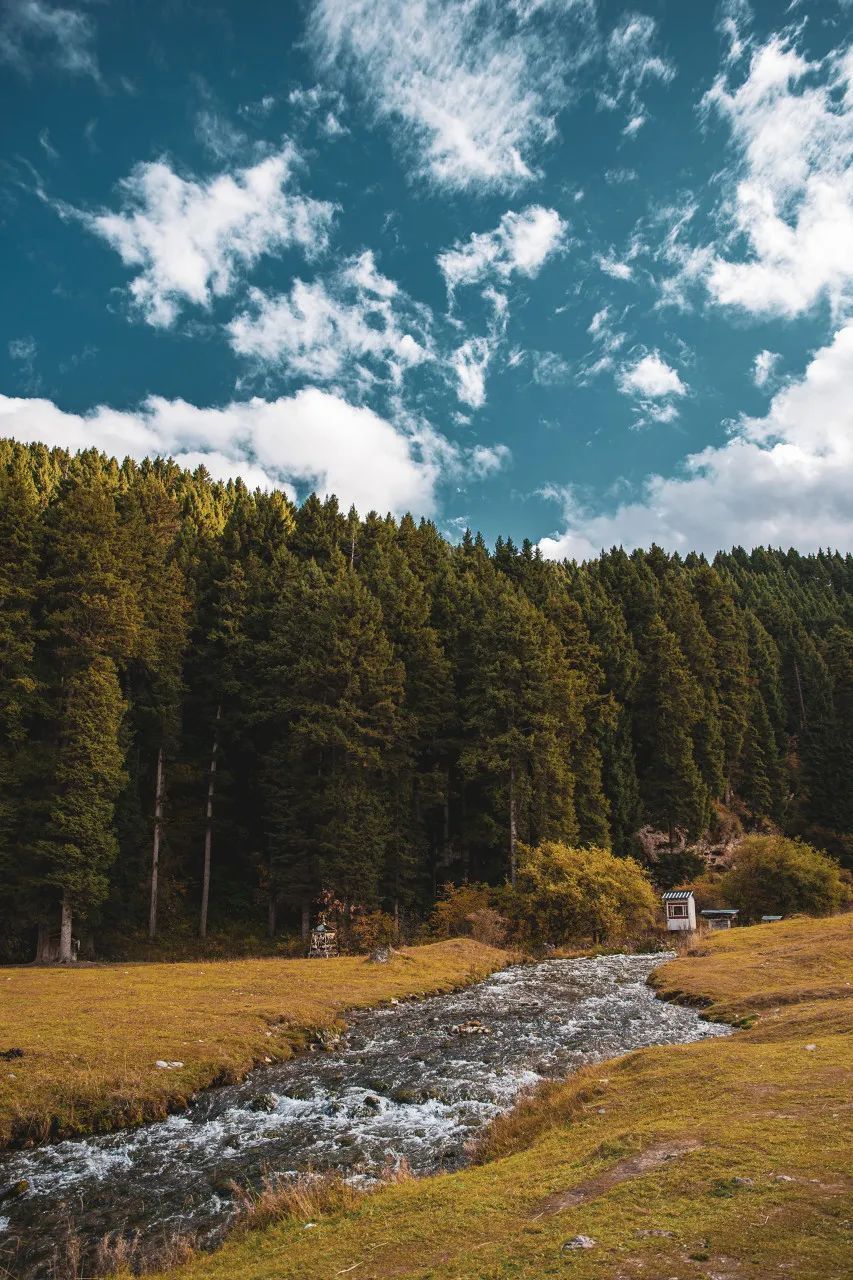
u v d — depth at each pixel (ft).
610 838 204.95
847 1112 30.50
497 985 96.73
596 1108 38.17
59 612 129.59
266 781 170.91
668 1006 78.18
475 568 286.87
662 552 407.23
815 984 77.10
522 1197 26.35
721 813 261.44
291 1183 35.24
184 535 238.48
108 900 139.64
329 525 265.54
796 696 327.06
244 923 164.96
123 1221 33.24
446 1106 47.42
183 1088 51.78
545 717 172.04
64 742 128.26
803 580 525.34
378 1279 20.99
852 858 239.50
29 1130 44.29
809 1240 19.15
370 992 88.02
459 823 190.60
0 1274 28.68
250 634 183.01
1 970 99.91
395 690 168.45
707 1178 24.57
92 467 370.53
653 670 249.34
